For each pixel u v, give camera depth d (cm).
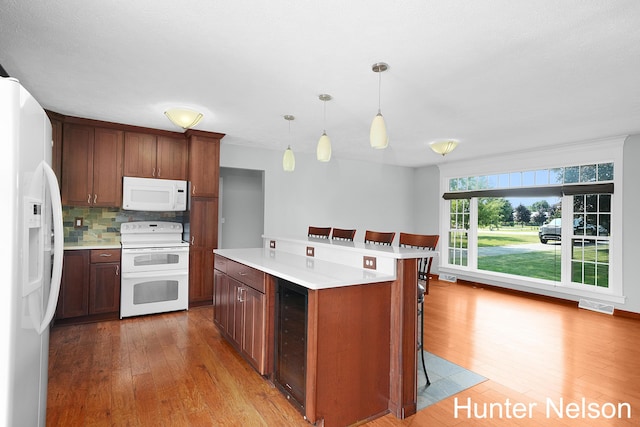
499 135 415
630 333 350
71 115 353
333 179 597
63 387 226
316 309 181
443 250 641
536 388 236
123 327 347
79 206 382
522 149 499
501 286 540
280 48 207
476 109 317
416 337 210
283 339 218
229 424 190
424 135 417
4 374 111
